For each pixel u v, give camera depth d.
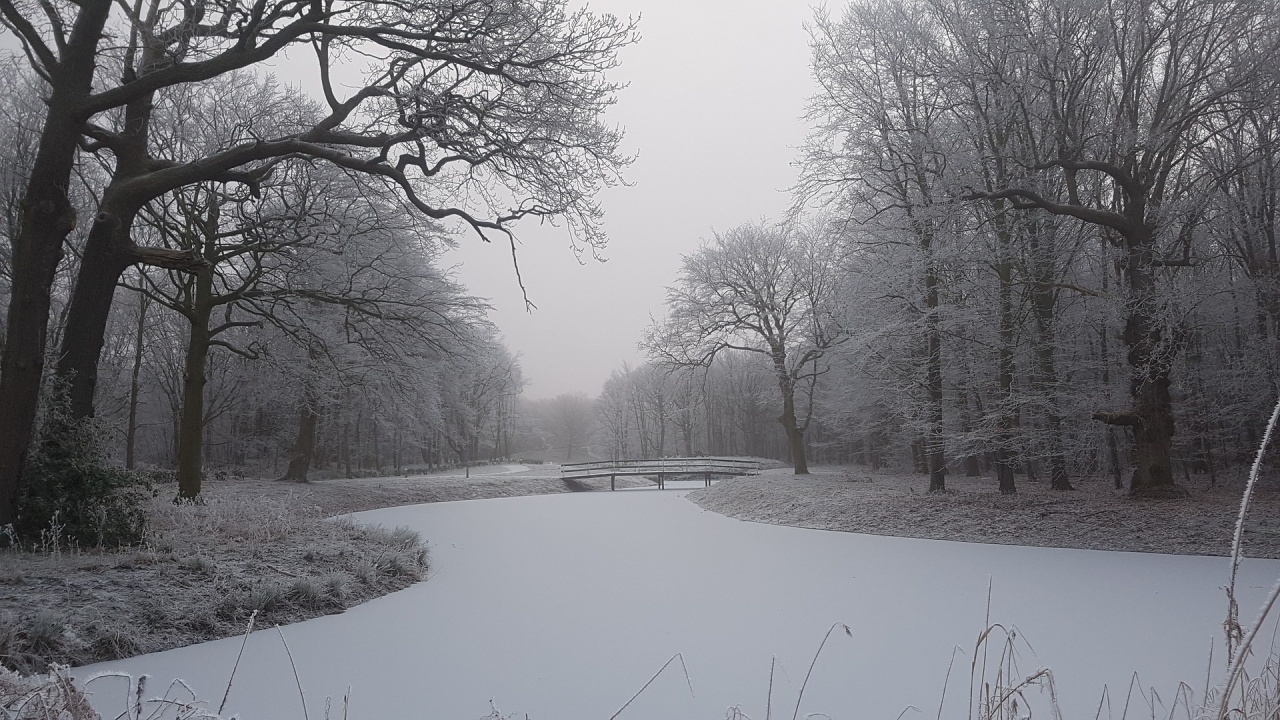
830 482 25.28
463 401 45.62
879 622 7.61
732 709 3.07
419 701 5.25
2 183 16.83
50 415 9.80
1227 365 20.00
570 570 11.37
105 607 6.77
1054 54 15.32
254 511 12.20
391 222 19.80
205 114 18.39
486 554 13.29
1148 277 15.30
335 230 18.38
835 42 19.53
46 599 6.66
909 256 17.72
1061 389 18.45
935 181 17.62
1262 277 17.12
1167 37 15.19
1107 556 11.98
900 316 18.16
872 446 40.34
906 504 17.36
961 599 8.73
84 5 10.10
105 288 10.55
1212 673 5.56
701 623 7.71
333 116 11.99
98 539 9.09
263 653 6.54
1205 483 19.83
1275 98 14.43
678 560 12.37
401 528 12.56
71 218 10.02
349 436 38.00
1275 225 19.38
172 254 10.80
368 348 19.89
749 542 14.74
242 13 10.77
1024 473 27.84
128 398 31.88
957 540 14.30
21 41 10.29
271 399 27.06
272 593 7.86
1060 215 18.08
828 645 6.74
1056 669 5.80
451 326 21.09
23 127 17.19
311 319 22.83
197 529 11.07
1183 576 10.06
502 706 5.14
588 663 6.26
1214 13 14.55
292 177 17.30
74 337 10.29
